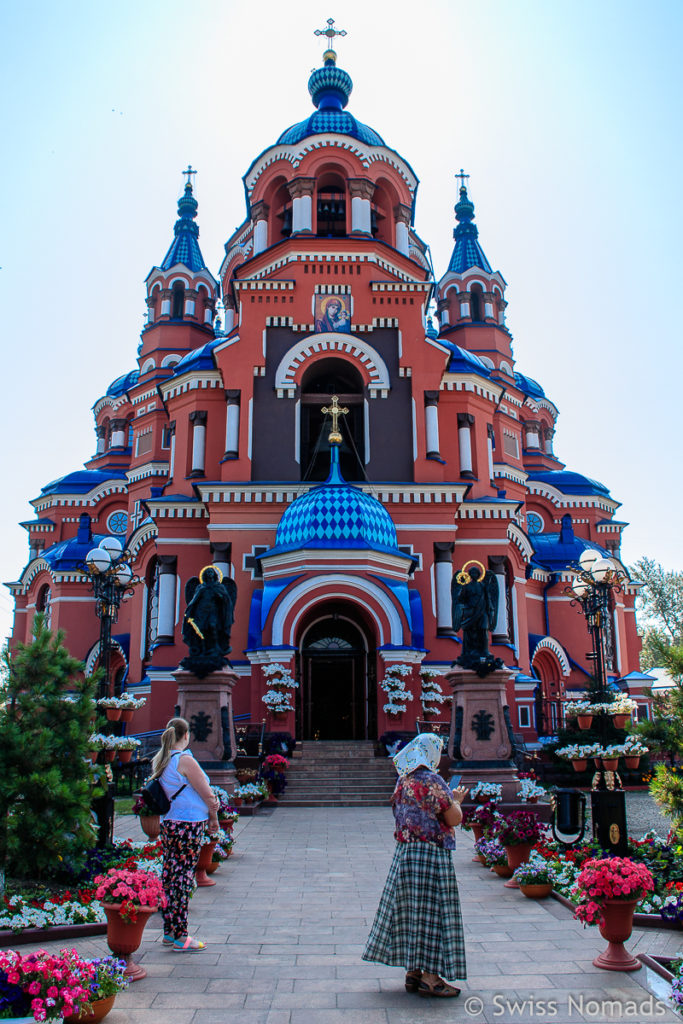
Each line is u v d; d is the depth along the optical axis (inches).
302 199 1371.8
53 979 241.9
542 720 1529.3
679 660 446.0
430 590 1198.9
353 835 652.1
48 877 449.7
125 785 952.9
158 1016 258.7
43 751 418.9
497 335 1878.7
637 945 340.5
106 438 2185.0
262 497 1203.9
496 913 394.0
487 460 1423.5
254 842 616.7
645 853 458.9
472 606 761.0
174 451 1368.1
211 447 1327.5
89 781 446.0
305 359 1290.6
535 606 1630.2
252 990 282.4
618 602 1711.4
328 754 982.4
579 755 541.3
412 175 1489.9
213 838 468.4
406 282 1323.8
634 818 799.1
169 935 332.8
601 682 641.0
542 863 439.2
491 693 742.5
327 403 1317.7
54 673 445.7
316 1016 257.6
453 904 279.9
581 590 679.7
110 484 1909.4
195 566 1254.3
